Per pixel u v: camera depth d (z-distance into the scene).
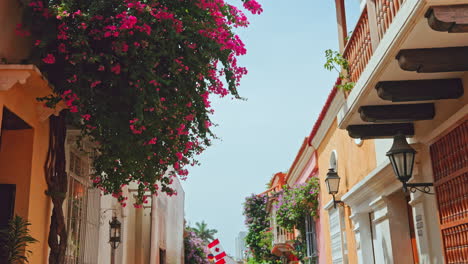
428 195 6.00
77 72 4.79
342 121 6.52
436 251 5.81
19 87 4.88
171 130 5.24
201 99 5.30
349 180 9.99
